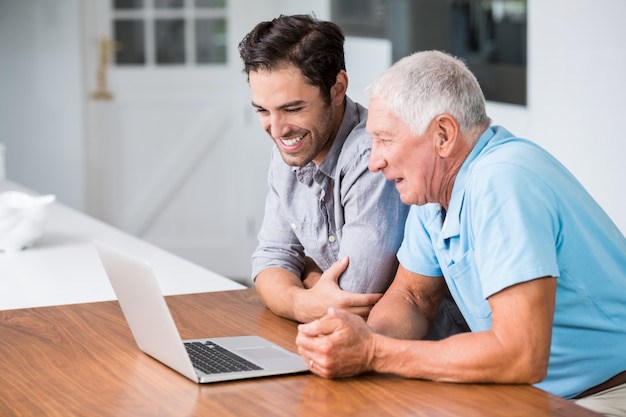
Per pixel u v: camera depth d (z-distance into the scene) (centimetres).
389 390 205
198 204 795
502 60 507
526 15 487
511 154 219
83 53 780
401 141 221
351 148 259
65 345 245
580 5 430
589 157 433
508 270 205
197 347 238
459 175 223
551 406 194
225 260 798
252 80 245
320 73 243
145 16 777
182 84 782
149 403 203
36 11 771
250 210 793
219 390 209
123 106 786
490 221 211
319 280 262
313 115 246
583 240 221
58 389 213
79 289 308
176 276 325
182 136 788
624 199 414
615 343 229
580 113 436
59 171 787
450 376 207
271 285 274
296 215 279
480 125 225
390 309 249
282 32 241
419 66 221
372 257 258
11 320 270
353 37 654
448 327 274
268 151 785
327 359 210
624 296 229
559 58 446
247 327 260
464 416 190
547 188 216
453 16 532
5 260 351
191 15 775
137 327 231
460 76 222
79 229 411
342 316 214
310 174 268
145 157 791
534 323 204
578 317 226
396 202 258
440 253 236
